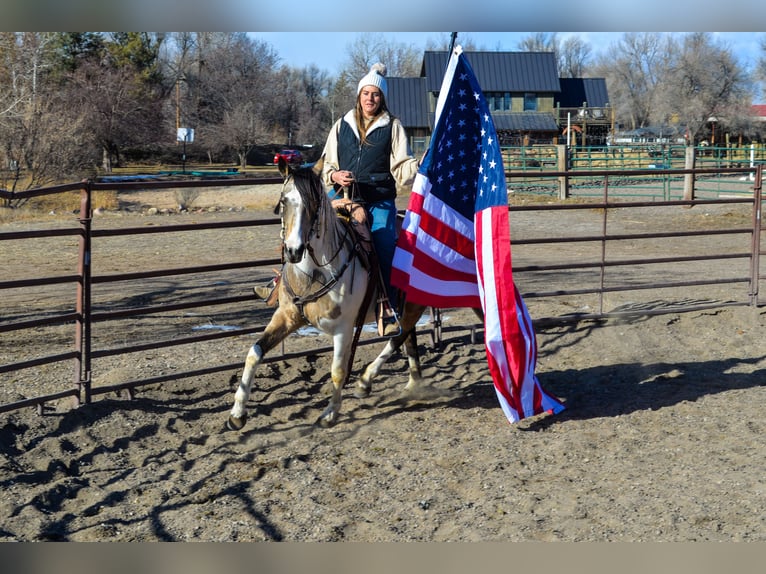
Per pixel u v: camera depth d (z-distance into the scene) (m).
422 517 4.54
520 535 4.31
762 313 9.38
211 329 9.08
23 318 9.52
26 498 4.68
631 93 78.44
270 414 6.34
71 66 45.88
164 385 6.73
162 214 23.16
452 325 9.12
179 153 54.31
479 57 54.03
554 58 54.56
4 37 33.94
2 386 6.62
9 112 28.72
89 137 31.86
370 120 6.18
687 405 6.58
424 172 6.18
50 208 23.70
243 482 5.04
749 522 4.42
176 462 5.34
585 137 50.91
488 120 6.19
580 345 8.50
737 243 16.42
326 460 5.41
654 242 16.86
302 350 7.87
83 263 5.93
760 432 5.93
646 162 33.53
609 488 4.93
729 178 30.88
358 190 6.13
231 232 18.84
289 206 5.02
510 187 26.72
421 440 5.82
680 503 4.67
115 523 4.47
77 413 5.90
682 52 56.41
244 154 50.22
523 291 11.28
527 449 5.64
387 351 6.69
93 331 8.90
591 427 6.11
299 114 61.28
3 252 15.23
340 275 5.59
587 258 14.61
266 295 6.33
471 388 7.15
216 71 58.78
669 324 9.16
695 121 53.47
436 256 6.23
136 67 55.06
